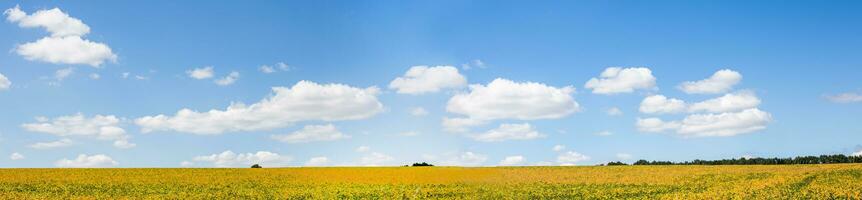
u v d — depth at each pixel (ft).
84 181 183.52
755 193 138.51
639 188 164.66
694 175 211.61
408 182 186.19
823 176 192.03
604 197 141.59
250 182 185.78
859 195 127.34
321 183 181.98
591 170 247.91
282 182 185.57
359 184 178.29
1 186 165.07
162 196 141.79
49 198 134.51
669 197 134.82
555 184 180.55
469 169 256.32
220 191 155.94
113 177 199.00
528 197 144.05
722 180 188.14
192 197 140.67
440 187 168.86
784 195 133.18
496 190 160.86
